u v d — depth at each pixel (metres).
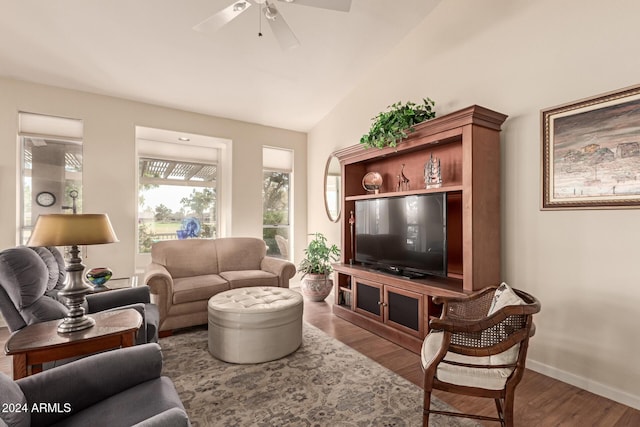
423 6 2.96
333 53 3.39
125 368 1.29
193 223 4.66
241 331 2.37
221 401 1.89
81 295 1.71
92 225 1.71
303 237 5.21
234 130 4.59
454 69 2.85
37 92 3.33
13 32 2.66
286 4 2.65
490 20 2.58
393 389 2.03
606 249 1.97
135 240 3.83
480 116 2.30
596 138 1.98
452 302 1.89
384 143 2.96
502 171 2.50
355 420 1.72
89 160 3.57
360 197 3.41
